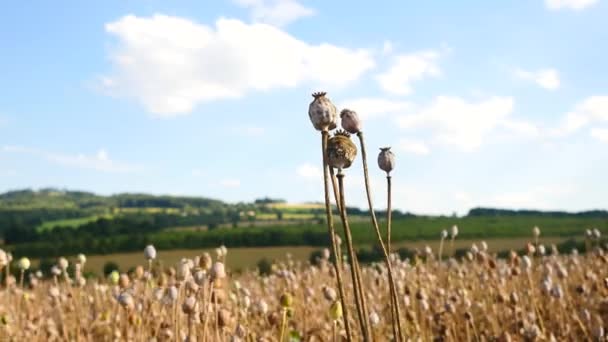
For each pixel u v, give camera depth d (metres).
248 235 57.66
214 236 58.38
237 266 16.72
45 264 18.11
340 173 2.32
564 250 22.52
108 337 5.84
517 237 61.47
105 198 163.50
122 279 5.45
